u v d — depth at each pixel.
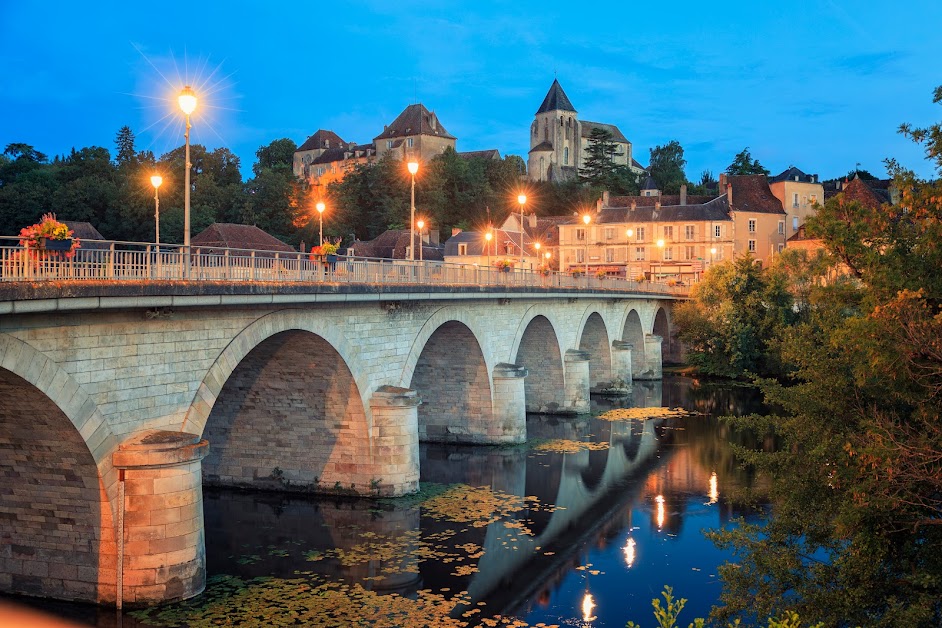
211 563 29.44
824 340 24.02
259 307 28.70
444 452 49.88
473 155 175.75
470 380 51.53
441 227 143.00
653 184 155.75
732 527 35.59
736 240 117.94
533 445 52.09
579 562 31.17
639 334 86.38
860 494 19.16
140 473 23.78
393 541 32.38
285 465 38.41
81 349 22.14
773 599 21.11
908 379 20.05
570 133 190.50
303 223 127.00
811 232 23.52
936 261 20.91
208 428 39.22
